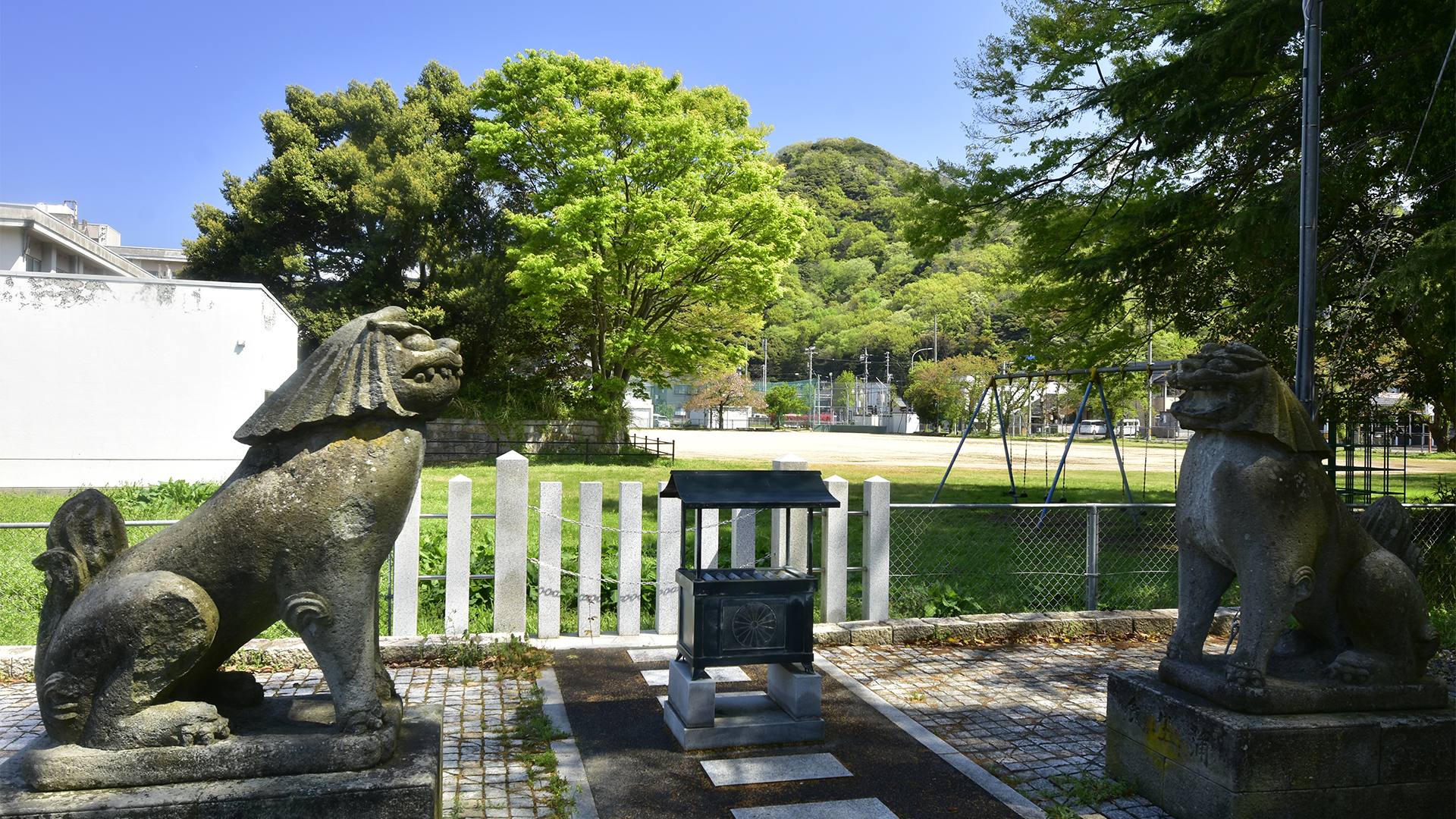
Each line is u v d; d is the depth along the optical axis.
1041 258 14.05
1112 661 6.78
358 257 31.03
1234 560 3.88
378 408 3.11
